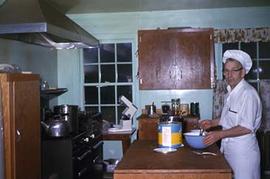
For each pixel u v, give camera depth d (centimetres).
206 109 495
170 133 245
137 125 489
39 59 455
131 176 193
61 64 521
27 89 268
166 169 193
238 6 477
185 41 473
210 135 243
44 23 286
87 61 522
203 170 191
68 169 329
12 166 240
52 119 354
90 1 424
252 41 479
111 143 518
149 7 471
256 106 258
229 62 268
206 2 447
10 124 238
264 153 472
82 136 370
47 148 328
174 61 475
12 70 274
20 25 287
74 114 362
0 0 357
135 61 510
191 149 244
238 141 258
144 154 231
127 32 507
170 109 476
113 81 521
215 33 480
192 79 475
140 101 507
